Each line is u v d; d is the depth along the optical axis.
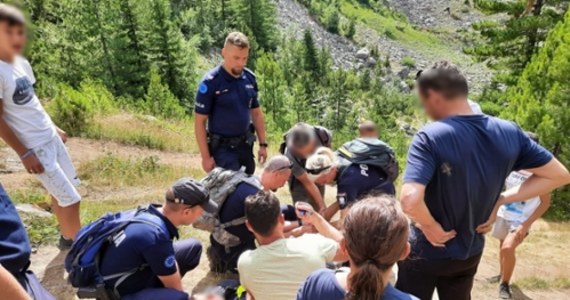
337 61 101.62
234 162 5.14
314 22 110.06
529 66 16.11
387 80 100.25
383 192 3.69
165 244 3.38
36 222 5.68
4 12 3.90
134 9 39.94
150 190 8.83
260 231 3.30
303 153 4.69
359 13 127.31
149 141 13.59
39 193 7.43
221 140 5.18
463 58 112.62
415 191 2.67
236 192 4.38
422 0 142.50
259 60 52.12
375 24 123.81
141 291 3.37
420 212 2.69
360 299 1.85
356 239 1.88
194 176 10.12
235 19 80.25
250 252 3.38
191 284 4.71
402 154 29.06
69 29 37.50
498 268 6.98
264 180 4.50
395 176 3.91
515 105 15.71
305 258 3.23
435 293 5.07
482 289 5.98
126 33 39.53
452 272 3.05
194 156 13.41
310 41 85.25
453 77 2.76
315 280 2.10
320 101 72.81
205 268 5.03
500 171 2.77
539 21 21.75
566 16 15.80
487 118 2.81
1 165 8.87
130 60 39.47
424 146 2.73
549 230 11.02
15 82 4.10
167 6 42.19
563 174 2.87
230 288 3.97
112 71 39.06
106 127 13.97
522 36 23.53
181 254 4.30
